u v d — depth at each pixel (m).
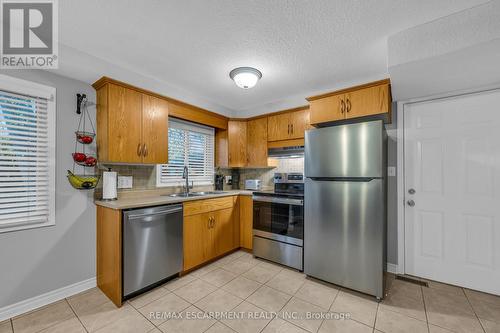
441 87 2.10
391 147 2.53
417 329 1.61
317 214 2.30
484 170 2.10
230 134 3.55
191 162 3.35
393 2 1.36
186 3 1.39
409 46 1.62
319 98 2.51
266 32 1.68
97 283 2.22
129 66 2.22
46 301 1.91
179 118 2.94
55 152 1.98
